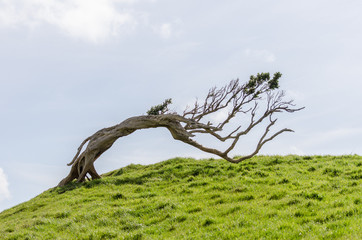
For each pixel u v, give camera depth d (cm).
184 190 2548
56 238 1834
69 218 2189
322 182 2292
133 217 2042
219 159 3803
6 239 1934
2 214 3189
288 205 1806
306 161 3158
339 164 2866
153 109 4019
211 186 2492
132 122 3834
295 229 1403
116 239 1706
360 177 2348
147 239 1639
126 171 4009
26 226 2147
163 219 1931
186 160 3738
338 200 1736
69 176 3922
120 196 2622
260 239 1351
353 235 1246
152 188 2819
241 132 3678
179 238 1570
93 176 3875
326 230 1351
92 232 1823
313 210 1625
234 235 1466
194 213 1939
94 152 3819
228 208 1873
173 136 3794
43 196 3322
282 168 2905
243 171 2903
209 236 1505
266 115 3756
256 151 3672
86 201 2661
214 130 3678
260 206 1853
